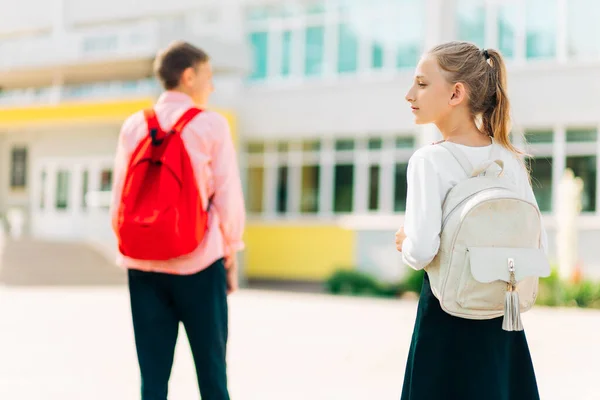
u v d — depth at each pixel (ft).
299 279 64.69
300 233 64.85
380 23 63.16
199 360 10.59
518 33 57.88
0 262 62.90
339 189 64.54
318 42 65.57
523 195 8.84
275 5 67.15
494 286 7.93
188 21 70.85
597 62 55.62
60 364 22.34
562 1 56.59
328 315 36.60
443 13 56.54
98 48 66.18
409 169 8.36
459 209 8.00
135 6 74.02
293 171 66.28
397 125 62.28
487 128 8.89
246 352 24.77
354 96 63.87
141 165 10.32
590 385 19.90
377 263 61.31
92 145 74.90
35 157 77.87
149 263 10.53
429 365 8.34
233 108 67.31
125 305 41.04
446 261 8.02
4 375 20.52
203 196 10.47
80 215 75.15
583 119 55.88
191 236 10.21
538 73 57.06
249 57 66.13
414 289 54.44
